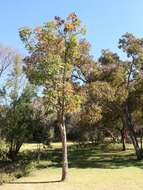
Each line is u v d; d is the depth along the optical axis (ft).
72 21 75.56
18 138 129.18
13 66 131.44
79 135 213.66
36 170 98.84
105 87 108.27
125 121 130.31
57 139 212.02
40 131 134.82
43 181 77.46
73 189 66.85
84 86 109.19
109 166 106.73
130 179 78.48
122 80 115.96
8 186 72.18
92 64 117.70
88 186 69.72
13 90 129.90
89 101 106.83
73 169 99.14
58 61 72.49
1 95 129.08
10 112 128.88
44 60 72.23
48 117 131.95
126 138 215.10
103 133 226.79
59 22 75.41
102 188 67.46
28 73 74.84
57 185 71.46
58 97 75.20
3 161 120.16
